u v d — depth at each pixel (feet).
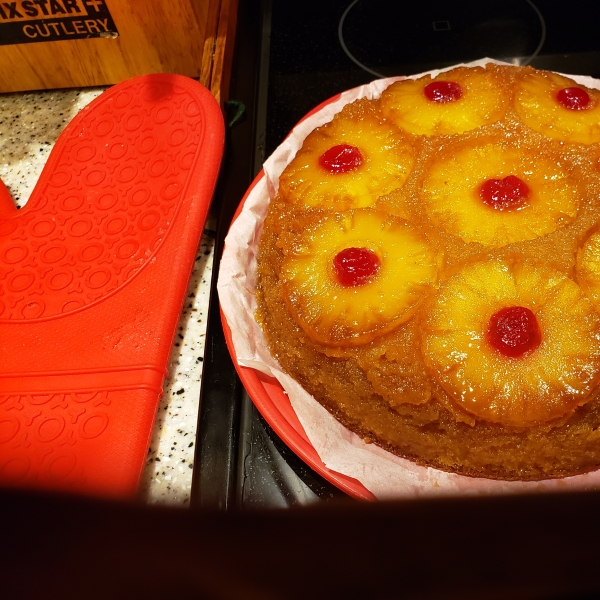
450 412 0.98
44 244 1.29
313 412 1.06
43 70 1.64
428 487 0.98
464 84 1.28
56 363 1.10
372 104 1.31
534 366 0.92
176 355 1.17
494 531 0.44
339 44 1.70
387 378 1.01
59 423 1.03
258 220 1.31
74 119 1.46
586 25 1.68
